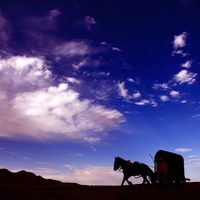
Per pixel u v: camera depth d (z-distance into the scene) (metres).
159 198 14.70
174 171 16.23
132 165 17.50
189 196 15.07
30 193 15.62
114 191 16.12
